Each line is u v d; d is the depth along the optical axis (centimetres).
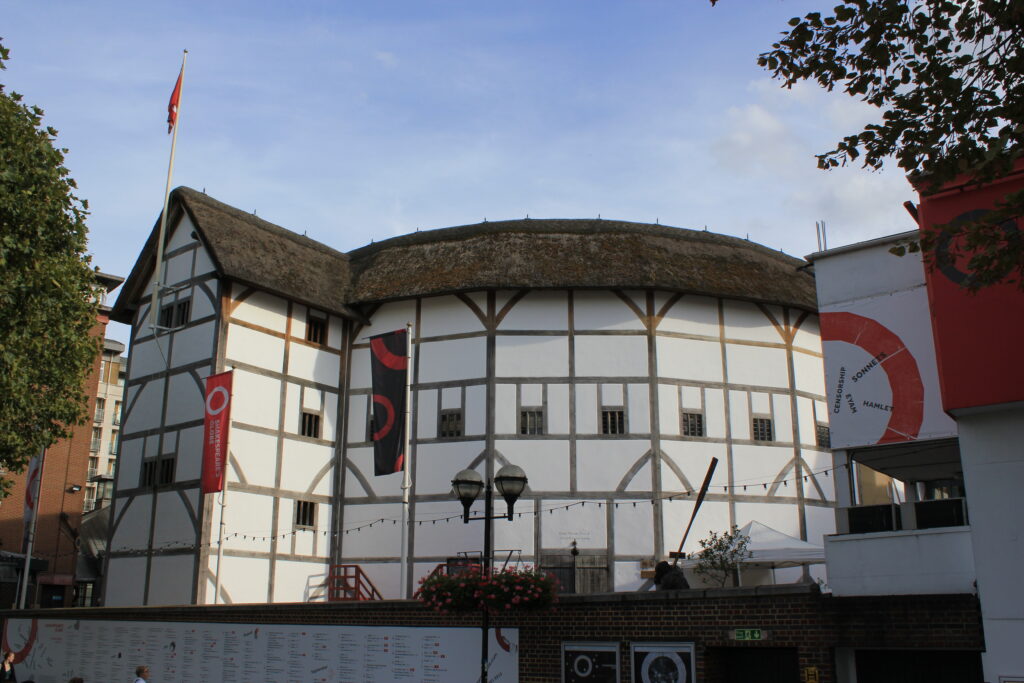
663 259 2575
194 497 2303
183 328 2502
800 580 2406
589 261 2541
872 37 901
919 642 1040
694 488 2412
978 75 896
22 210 1614
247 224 2688
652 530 2350
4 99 1623
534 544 2344
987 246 896
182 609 1759
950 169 900
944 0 886
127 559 2412
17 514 3616
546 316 2512
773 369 2592
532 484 2391
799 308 2648
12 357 1609
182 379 2450
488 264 2562
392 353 2191
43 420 1884
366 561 2483
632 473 2392
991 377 1054
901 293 1323
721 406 2506
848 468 1326
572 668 1245
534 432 2430
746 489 2459
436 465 2466
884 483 2386
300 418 2530
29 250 1608
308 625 1548
